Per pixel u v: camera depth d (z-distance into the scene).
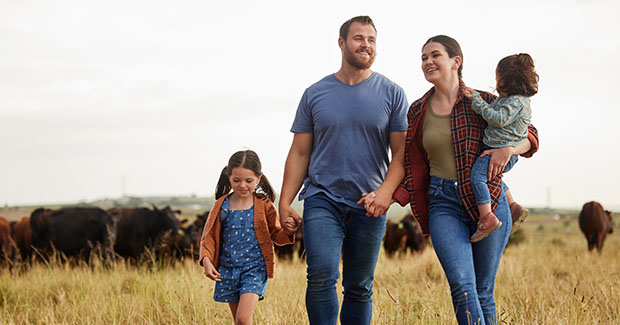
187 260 11.30
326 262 4.52
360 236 4.77
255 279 4.59
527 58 4.17
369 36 4.73
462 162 4.27
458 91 4.40
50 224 14.79
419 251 15.74
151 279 8.18
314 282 4.55
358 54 4.70
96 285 8.13
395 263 12.11
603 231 17.06
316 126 4.82
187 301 6.31
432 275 9.41
